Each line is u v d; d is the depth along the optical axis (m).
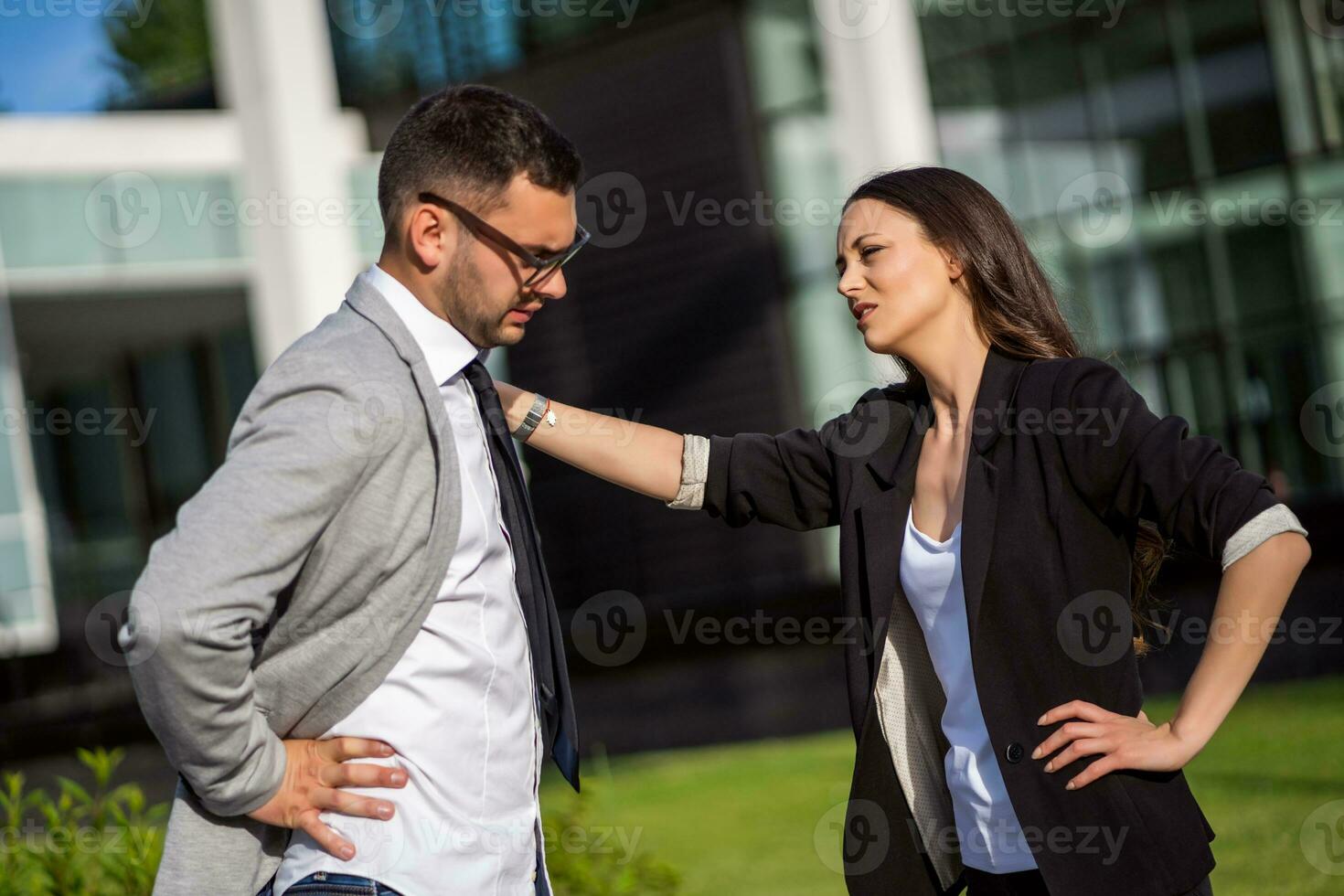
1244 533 3.11
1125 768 3.16
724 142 19.27
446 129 3.26
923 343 3.64
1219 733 10.31
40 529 20.48
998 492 3.39
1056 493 3.32
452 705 3.19
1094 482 3.28
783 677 15.99
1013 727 3.29
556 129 3.36
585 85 20.25
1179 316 16.34
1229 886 6.48
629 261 20.31
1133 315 16.61
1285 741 9.58
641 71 19.80
